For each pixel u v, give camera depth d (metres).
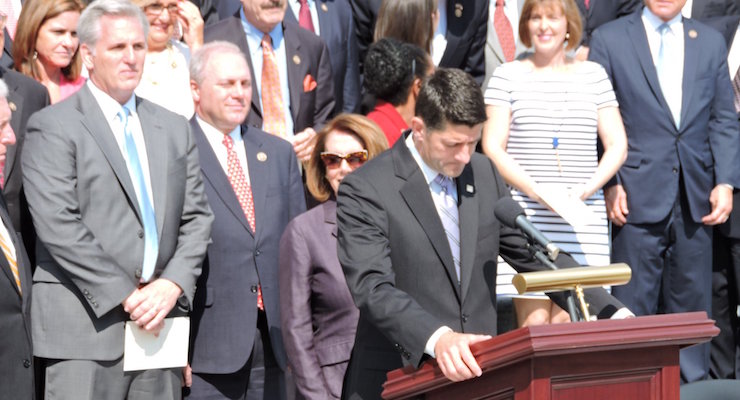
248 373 19.55
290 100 24.42
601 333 11.45
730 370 26.27
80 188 17.61
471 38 27.47
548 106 23.11
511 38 28.03
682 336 11.80
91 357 17.34
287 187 20.72
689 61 25.39
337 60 26.84
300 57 24.69
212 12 26.48
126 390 17.72
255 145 20.72
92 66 18.30
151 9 23.09
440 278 14.38
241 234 19.66
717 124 25.70
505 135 23.12
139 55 18.38
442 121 13.88
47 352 17.38
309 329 18.28
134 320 17.59
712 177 25.55
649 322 11.77
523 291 12.59
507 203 13.80
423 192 14.51
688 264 25.34
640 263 24.95
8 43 23.41
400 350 13.20
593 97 23.45
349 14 27.47
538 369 11.49
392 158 14.80
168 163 18.47
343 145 18.66
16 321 17.42
